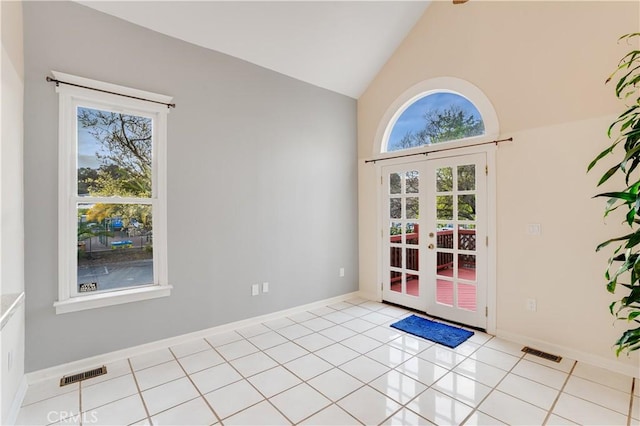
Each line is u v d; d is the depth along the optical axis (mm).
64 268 2365
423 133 4406
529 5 2809
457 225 3387
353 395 2096
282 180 3672
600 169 2453
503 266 3020
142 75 2715
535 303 2811
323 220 4098
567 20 2598
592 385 2199
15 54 2039
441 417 1869
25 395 2082
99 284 2592
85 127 2545
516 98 2904
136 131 2775
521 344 2881
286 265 3709
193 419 1859
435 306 3609
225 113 3205
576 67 2557
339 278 4293
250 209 3393
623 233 2354
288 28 3174
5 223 1821
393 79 4020
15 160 2021
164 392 2127
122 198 2682
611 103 2395
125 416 1883
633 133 1655
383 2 3283
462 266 3361
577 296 2574
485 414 1894
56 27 2334
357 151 4523
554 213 2689
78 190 2510
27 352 2219
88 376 2326
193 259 2996
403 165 3947
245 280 3357
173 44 2877
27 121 2225
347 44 3607
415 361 2561
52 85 2320
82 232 2520
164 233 2824
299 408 1962
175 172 2893
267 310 3535
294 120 3789
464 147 3295
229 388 2178
